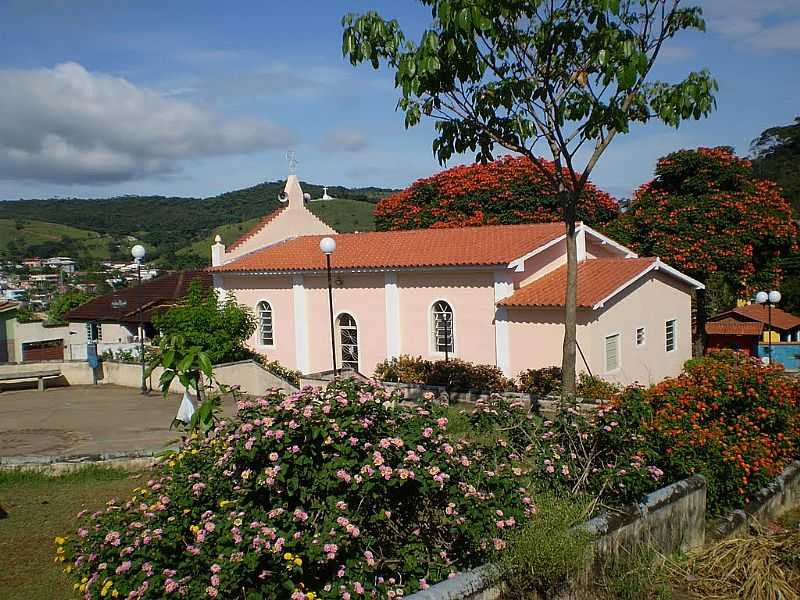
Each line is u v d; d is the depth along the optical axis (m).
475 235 24.50
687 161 30.02
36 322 35.56
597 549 6.65
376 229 41.62
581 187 13.30
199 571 5.25
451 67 11.81
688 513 8.15
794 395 11.68
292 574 5.27
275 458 5.56
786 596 6.97
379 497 5.85
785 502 10.36
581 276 21.67
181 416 14.10
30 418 17.84
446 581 5.62
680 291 24.25
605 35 11.45
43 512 9.99
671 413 9.70
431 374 21.03
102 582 5.48
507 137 12.98
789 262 39.19
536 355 20.66
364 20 11.51
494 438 7.79
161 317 23.42
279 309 26.78
